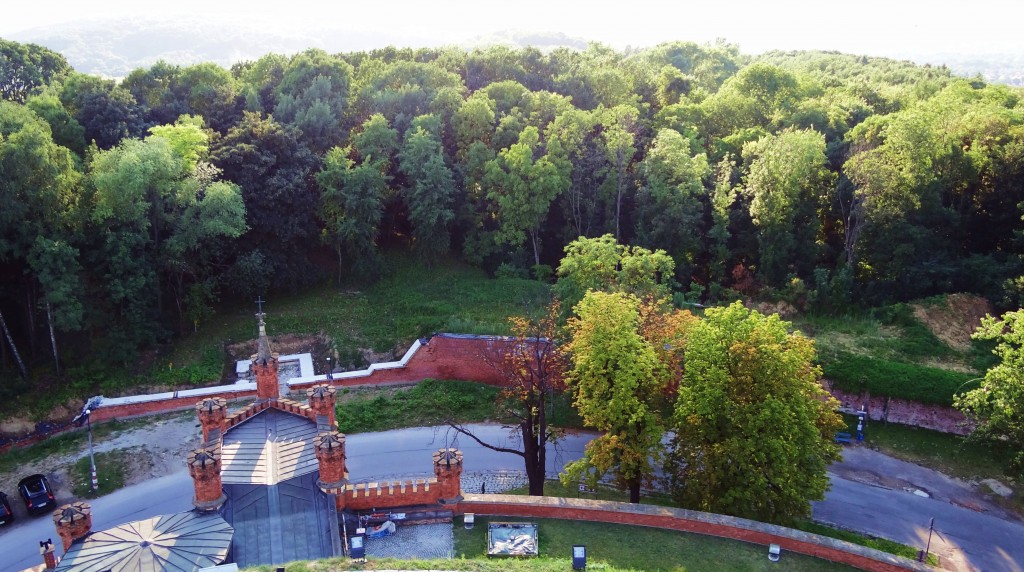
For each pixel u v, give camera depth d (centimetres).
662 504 4288
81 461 4503
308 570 2589
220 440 3147
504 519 3231
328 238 6612
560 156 7112
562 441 4969
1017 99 8469
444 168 6831
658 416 3997
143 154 5212
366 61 9281
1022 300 5756
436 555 2981
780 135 6744
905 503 4394
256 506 2891
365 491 3102
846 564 3122
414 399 5306
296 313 6281
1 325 5159
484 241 7125
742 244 7231
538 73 9400
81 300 5106
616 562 3017
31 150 4769
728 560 3100
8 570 3619
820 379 5409
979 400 4238
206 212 5516
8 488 4247
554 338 4806
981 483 4594
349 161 6550
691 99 9481
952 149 6631
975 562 3881
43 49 8925
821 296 6319
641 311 4606
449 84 8219
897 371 5284
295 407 3416
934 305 6031
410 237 7594
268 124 6444
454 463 3156
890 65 15825
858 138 6725
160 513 4084
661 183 6838
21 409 4884
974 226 6806
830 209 7106
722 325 3891
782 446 3600
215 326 6016
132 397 5003
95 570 2353
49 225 5025
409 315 6247
